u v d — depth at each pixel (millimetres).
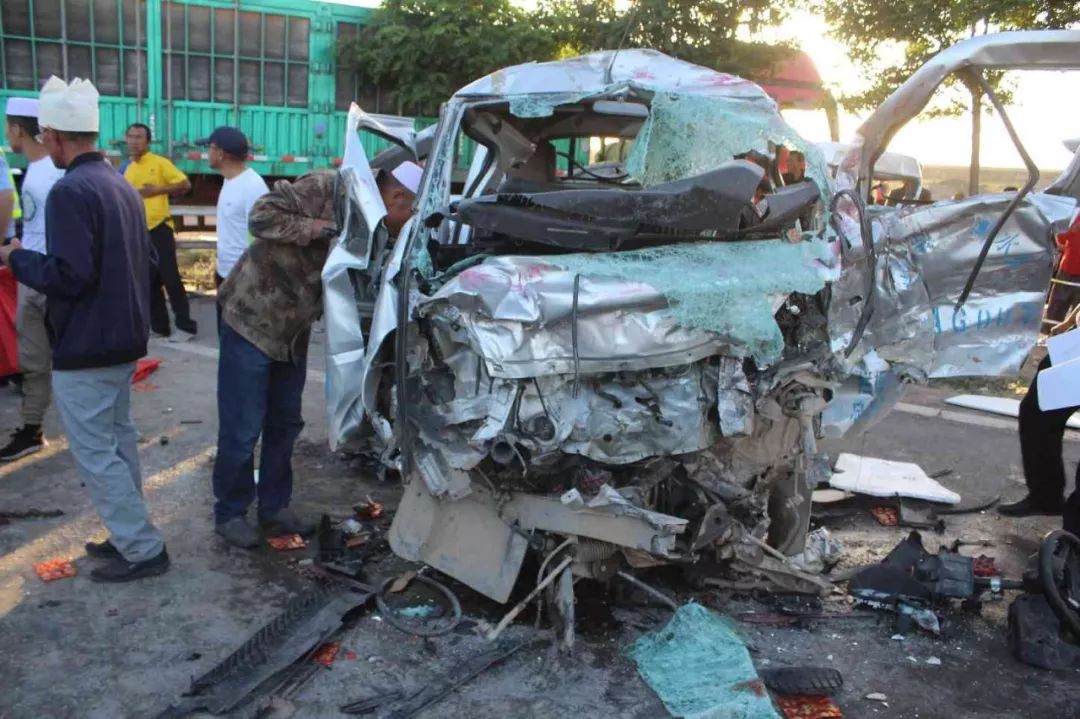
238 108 10789
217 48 10523
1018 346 3795
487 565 3379
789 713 2971
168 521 4230
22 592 3531
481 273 3141
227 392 3902
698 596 3723
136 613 3426
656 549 3186
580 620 3496
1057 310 9094
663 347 3143
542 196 3332
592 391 3168
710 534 3434
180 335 7855
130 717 2816
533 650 3287
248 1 10539
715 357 3289
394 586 3643
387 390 3439
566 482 3299
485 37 11148
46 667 3053
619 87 3643
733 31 11359
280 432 4109
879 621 3611
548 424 3084
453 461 3150
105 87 10070
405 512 3512
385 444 3496
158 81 10305
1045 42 3641
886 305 3648
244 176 6109
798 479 3770
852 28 12039
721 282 3223
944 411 6676
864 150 4227
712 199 3412
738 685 2980
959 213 3748
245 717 2828
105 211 3342
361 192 3545
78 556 3846
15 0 9484
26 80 9703
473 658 3203
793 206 3676
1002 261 3756
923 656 3381
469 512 3420
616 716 2924
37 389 4871
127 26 10031
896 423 6340
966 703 3092
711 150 3693
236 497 4031
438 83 11094
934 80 3867
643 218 3367
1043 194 3986
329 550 3924
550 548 3381
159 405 5875
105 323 3389
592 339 3086
